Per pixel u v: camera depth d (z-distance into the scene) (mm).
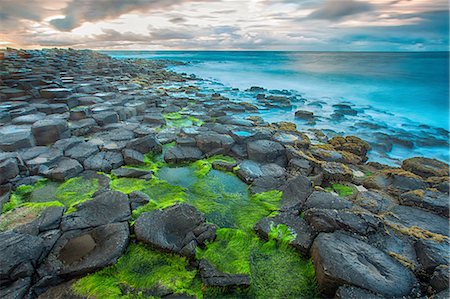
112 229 5250
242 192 7434
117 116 12508
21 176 7402
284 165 9250
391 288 4129
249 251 5219
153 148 9523
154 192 7215
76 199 6691
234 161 9203
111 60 42188
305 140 10773
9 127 10133
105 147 9250
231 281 4375
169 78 34562
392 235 5434
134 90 19938
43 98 14727
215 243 5305
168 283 4430
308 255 5137
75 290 4246
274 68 57312
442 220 6184
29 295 4113
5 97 14633
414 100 25703
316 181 8047
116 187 7316
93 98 15055
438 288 4230
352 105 23609
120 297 4188
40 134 9500
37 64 29391
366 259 4652
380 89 31172
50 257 4707
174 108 16203
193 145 9953
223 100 19672
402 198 7023
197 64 72125
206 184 7777
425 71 45594
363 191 7652
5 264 4223
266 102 21344
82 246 4965
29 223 5445
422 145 13484
